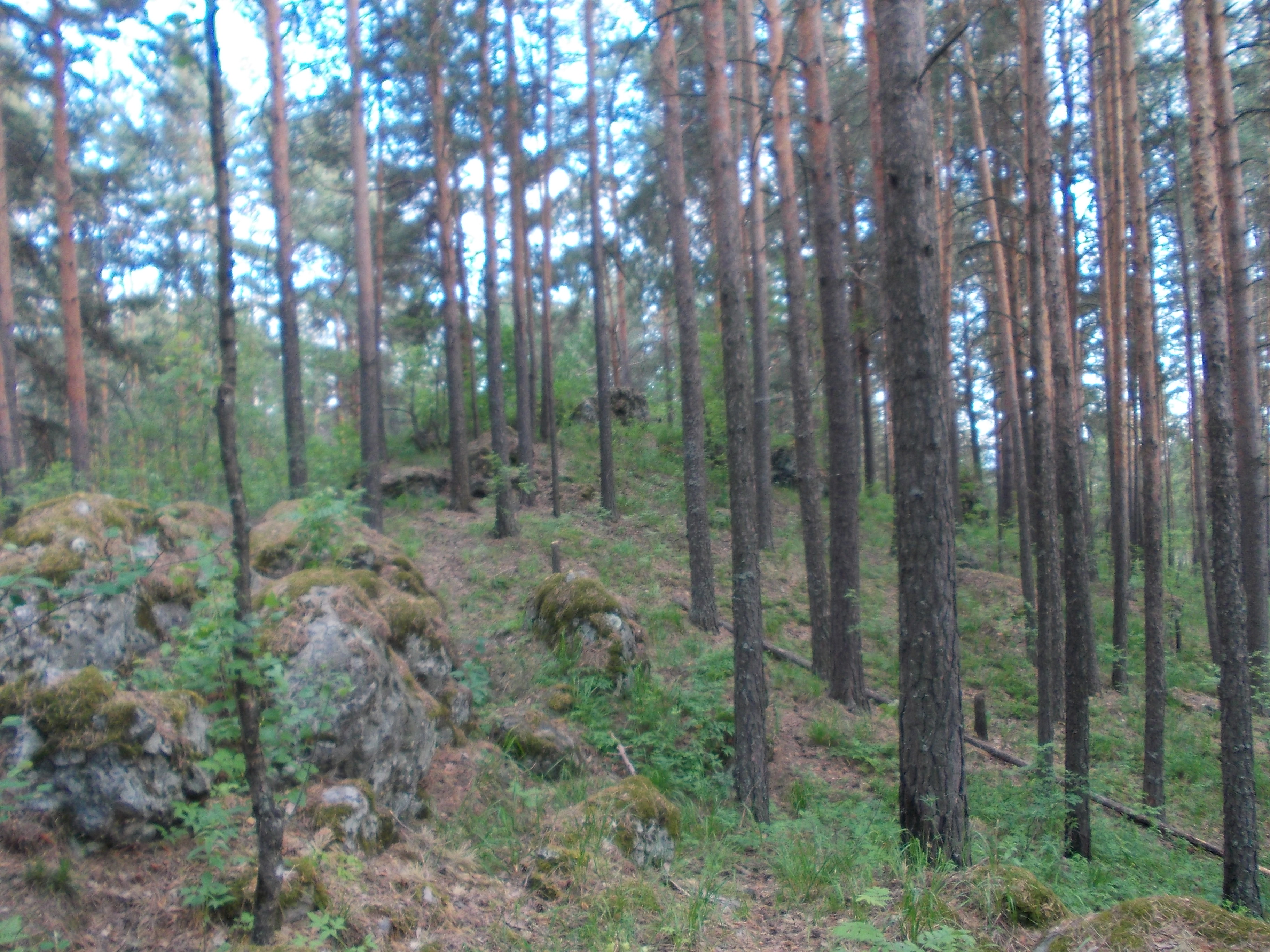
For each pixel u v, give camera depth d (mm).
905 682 6438
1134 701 14391
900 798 6727
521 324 18938
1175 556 33875
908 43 6375
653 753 8531
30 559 4949
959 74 16469
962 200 21047
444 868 5016
